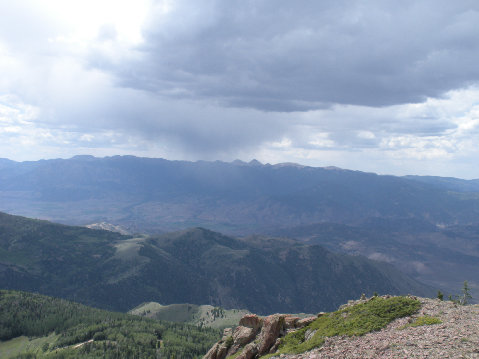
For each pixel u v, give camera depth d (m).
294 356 53.62
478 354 35.31
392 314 56.59
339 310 68.19
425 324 49.38
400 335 46.84
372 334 51.69
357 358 43.25
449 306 56.03
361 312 61.38
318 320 67.19
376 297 68.69
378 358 40.91
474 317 48.75
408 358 38.31
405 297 62.66
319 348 52.84
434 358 36.66
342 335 55.16
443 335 42.78
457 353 36.59
